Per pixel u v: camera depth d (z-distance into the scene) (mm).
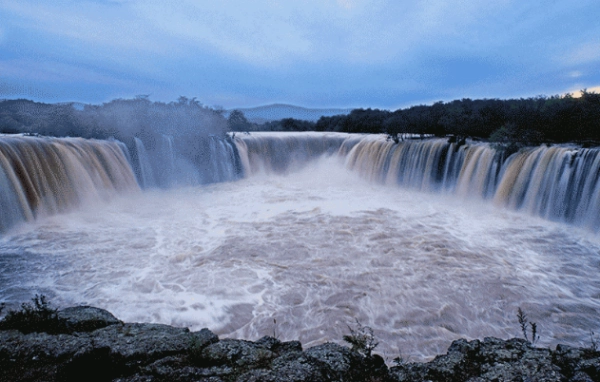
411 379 3447
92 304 6762
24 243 9922
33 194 11953
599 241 10312
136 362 3332
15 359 3270
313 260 8898
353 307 6746
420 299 7043
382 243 10141
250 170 24438
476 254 9344
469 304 6895
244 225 11922
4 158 11258
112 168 15922
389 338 5852
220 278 7883
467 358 3824
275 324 6207
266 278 7895
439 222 12320
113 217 12867
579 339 5906
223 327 6117
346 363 3457
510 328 6188
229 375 3188
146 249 9617
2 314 6289
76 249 9555
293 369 3207
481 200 15391
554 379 3209
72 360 3154
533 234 10992
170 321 6246
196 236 10750
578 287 7590
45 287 7402
